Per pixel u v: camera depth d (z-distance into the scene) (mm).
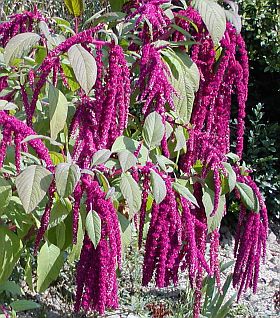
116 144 1994
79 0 2379
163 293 4328
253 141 5805
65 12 5156
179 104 2205
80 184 1857
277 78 6230
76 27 2447
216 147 2438
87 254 1852
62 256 2277
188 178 2439
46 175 1774
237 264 2594
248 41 5914
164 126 2064
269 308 4461
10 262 2100
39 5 5035
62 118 2021
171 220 2025
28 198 1731
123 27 2348
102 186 2115
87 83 1843
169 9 2307
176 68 2189
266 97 6383
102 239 1806
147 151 2088
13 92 2188
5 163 2195
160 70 2004
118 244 1844
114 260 1809
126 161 1883
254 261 2586
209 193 2389
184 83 2195
